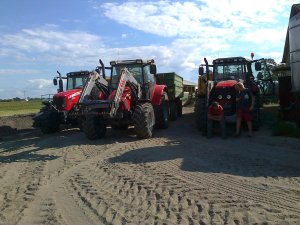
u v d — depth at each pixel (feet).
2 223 16.03
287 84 42.06
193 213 16.05
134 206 17.30
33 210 17.49
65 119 45.52
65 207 17.65
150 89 41.29
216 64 42.47
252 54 43.52
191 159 26.61
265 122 44.24
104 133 39.19
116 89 37.35
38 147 35.55
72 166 26.32
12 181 23.16
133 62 41.22
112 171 24.18
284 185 19.69
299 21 38.47
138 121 36.24
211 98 37.17
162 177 22.04
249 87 38.32
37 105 142.10
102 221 15.70
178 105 57.00
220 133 37.58
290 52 40.45
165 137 37.24
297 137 33.45
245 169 23.30
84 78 51.24
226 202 17.24
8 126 52.44
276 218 15.06
